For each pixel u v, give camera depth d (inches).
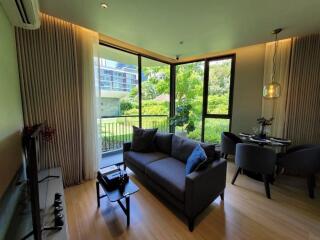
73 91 98.3
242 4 72.5
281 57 119.8
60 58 92.1
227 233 66.4
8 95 58.6
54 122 92.5
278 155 106.6
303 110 115.2
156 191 92.0
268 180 98.4
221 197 88.2
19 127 72.5
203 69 168.6
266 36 108.6
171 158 106.9
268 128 128.3
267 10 77.2
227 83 155.4
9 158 54.9
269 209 81.4
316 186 103.4
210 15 82.0
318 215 77.3
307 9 76.1
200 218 75.1
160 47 129.9
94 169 110.1
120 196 67.7
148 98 181.5
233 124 151.9
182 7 75.0
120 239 63.4
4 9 57.0
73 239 63.1
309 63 110.9
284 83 119.3
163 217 75.6
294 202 87.1
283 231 67.6
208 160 78.7
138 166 102.6
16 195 61.2
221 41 117.1
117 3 71.8
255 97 137.9
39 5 72.7
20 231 52.1
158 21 88.5
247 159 96.4
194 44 123.0
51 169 91.4
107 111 167.9
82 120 104.5
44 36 86.0
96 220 73.1
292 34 105.7
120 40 120.3
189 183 65.6
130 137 180.4
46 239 50.3
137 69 157.0
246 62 141.0
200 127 175.9
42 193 70.8
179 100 191.6
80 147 103.4
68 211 78.7
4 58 56.2
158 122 193.2
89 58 102.6
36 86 85.1
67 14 81.2
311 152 88.9
